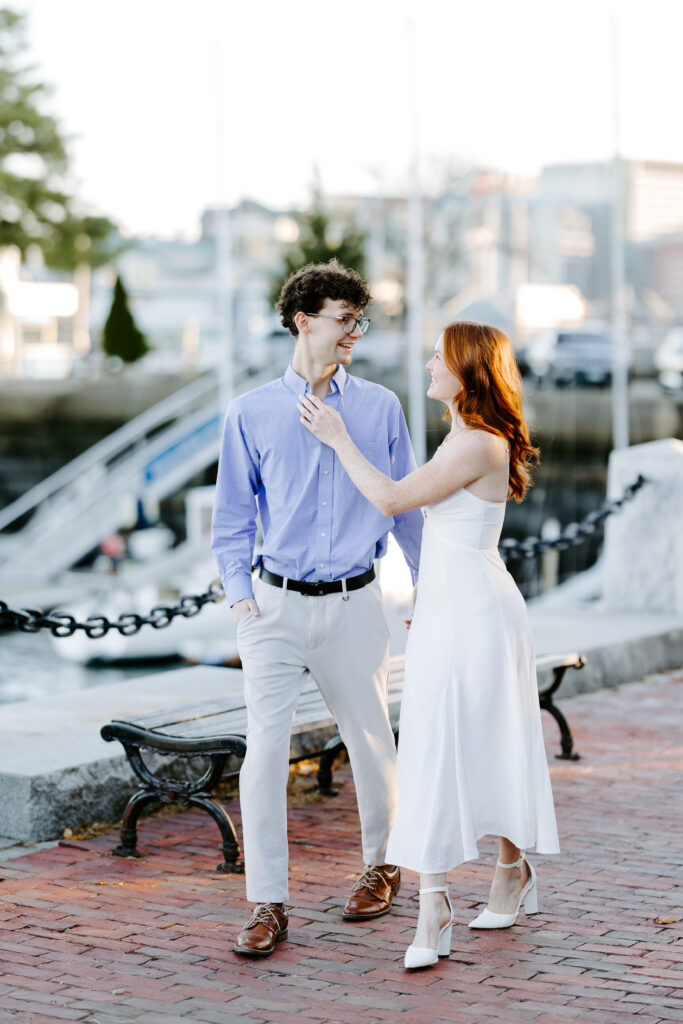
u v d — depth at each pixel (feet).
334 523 14.03
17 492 123.34
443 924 13.43
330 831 18.15
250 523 14.42
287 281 14.20
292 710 14.19
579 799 19.74
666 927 14.46
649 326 139.33
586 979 12.96
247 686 14.17
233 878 16.06
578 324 138.51
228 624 55.77
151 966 13.28
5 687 52.49
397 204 140.56
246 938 13.60
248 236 149.79
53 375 144.25
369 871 15.02
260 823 13.84
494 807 13.57
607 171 146.00
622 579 32.48
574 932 14.30
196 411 117.60
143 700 22.39
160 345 182.29
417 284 62.90
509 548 29.99
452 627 13.53
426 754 13.46
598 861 16.83
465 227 140.56
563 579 91.20
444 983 12.89
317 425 13.83
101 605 63.36
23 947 13.75
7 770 17.66
